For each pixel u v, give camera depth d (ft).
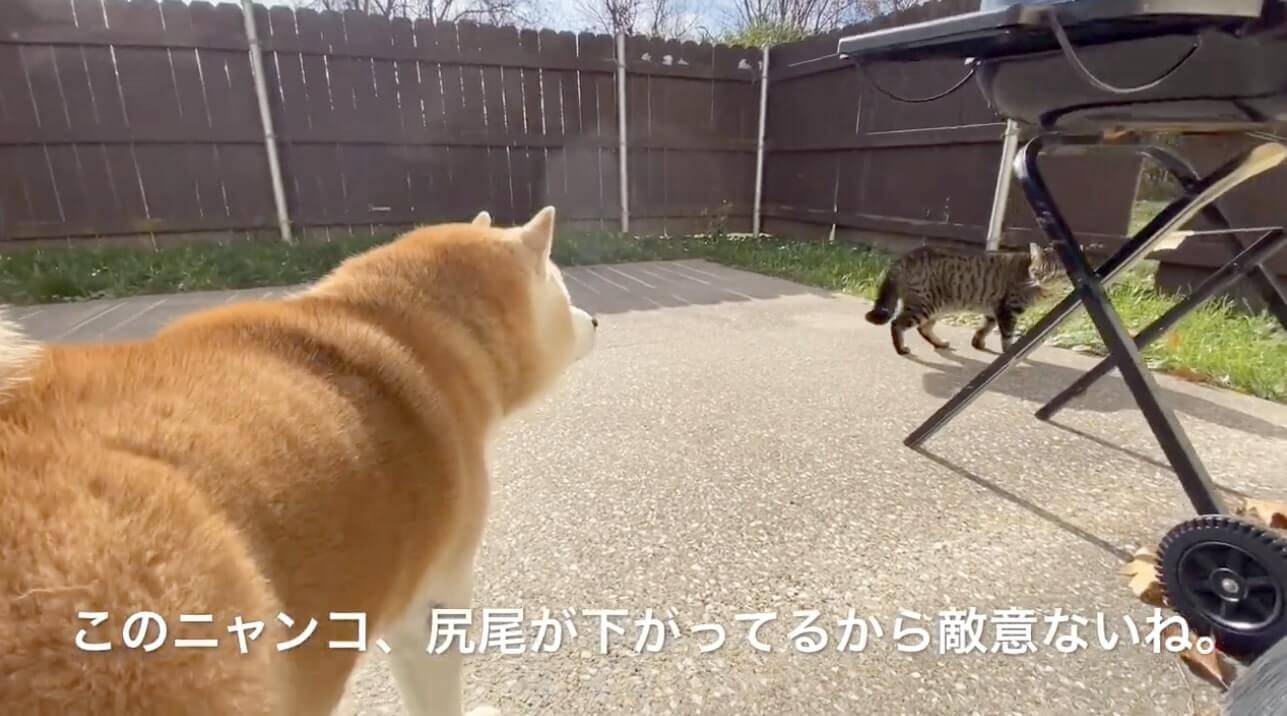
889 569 5.27
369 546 2.58
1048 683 4.17
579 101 22.75
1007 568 5.28
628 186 23.86
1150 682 4.17
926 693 4.10
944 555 5.44
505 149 22.27
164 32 18.10
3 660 1.57
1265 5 4.15
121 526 1.81
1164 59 4.70
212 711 1.84
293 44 19.35
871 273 17.01
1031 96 5.76
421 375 3.26
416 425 3.02
